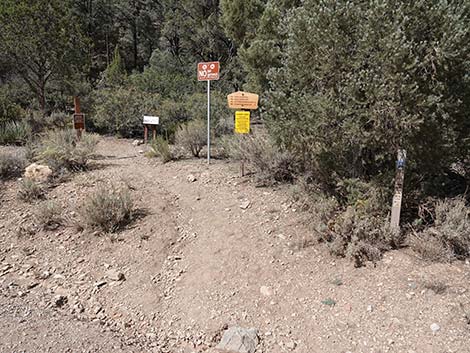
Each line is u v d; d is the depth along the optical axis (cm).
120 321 368
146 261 452
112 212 512
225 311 372
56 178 642
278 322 355
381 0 389
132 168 722
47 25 1260
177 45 2920
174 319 371
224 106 1198
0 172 646
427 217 454
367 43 389
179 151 800
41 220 516
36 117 1187
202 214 533
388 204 444
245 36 1428
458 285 359
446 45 369
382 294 364
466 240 398
